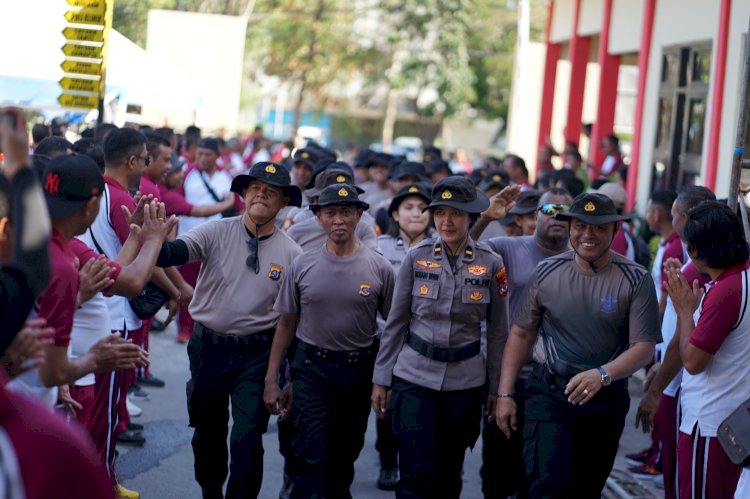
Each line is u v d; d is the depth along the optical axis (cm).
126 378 801
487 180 1041
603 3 1895
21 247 285
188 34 1881
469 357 623
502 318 631
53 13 1034
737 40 1261
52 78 1015
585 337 587
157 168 845
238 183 640
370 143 6188
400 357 627
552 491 580
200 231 639
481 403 638
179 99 1342
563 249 687
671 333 741
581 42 2062
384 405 634
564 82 2617
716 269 536
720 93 1296
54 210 436
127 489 725
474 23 4622
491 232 909
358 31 4444
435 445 615
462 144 5234
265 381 636
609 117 1859
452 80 4319
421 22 4284
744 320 528
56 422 249
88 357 436
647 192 1592
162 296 720
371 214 1183
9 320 306
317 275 634
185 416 946
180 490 746
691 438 548
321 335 639
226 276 636
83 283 466
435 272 618
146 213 529
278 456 846
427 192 801
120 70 1250
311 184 1005
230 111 1895
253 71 4403
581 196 584
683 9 1466
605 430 589
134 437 850
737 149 649
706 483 543
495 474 691
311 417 635
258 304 637
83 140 757
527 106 2589
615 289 582
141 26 2105
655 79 1577
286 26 4253
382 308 655
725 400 535
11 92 999
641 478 819
